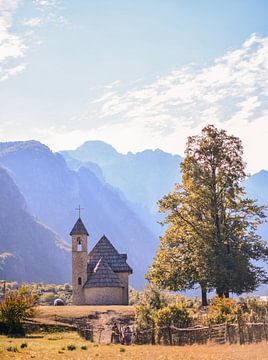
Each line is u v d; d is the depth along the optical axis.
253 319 42.94
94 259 109.75
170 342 49.44
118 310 76.88
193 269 76.75
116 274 108.19
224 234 77.88
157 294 63.19
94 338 60.00
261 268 78.75
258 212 79.56
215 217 78.50
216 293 75.94
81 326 63.91
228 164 79.75
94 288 101.75
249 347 37.19
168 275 77.69
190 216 79.31
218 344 43.31
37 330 63.78
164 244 80.38
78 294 103.50
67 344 45.06
